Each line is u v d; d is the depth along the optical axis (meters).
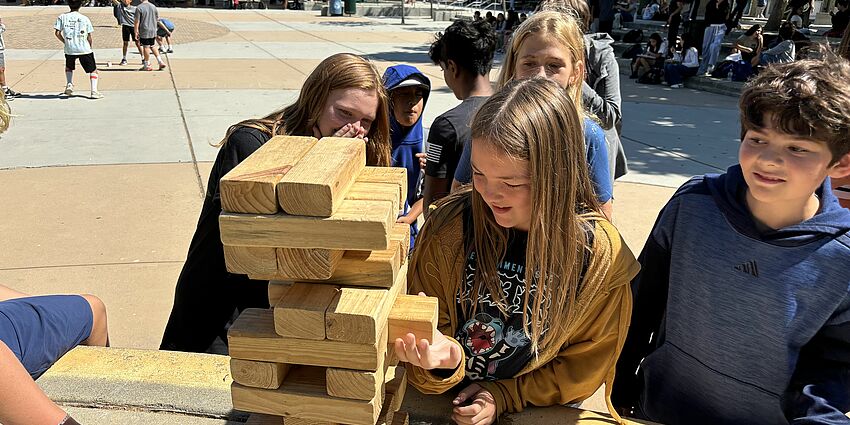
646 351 1.91
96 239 4.74
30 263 4.34
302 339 1.19
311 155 1.23
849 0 16.17
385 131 2.22
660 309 1.84
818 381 1.50
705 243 1.61
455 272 1.63
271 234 1.10
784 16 21.33
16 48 14.87
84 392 1.95
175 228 4.98
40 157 6.60
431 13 26.94
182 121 8.22
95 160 6.54
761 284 1.52
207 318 2.22
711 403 1.69
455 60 3.13
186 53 14.70
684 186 1.73
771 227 1.53
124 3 12.64
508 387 1.64
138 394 1.95
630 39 17.03
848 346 1.49
